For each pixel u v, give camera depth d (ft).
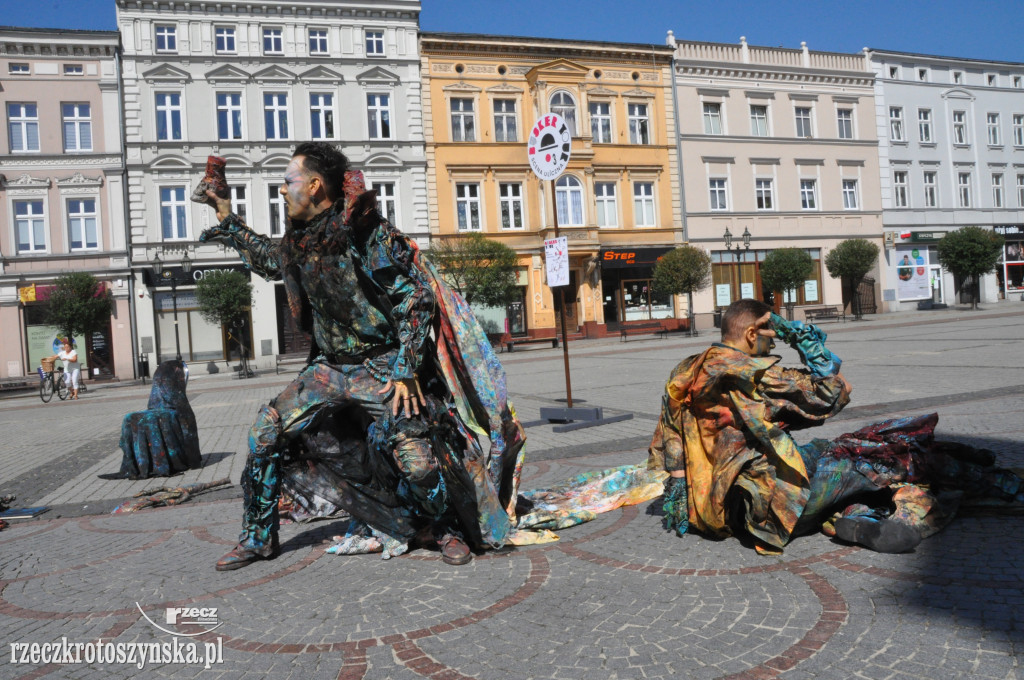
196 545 14.30
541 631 8.86
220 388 65.77
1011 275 140.36
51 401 67.41
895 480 11.51
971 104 136.67
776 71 122.01
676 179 116.26
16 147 92.07
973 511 12.20
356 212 10.63
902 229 130.62
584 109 109.40
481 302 89.71
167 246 94.94
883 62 130.00
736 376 10.77
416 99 104.06
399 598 10.33
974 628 8.04
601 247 110.22
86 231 93.91
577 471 19.15
